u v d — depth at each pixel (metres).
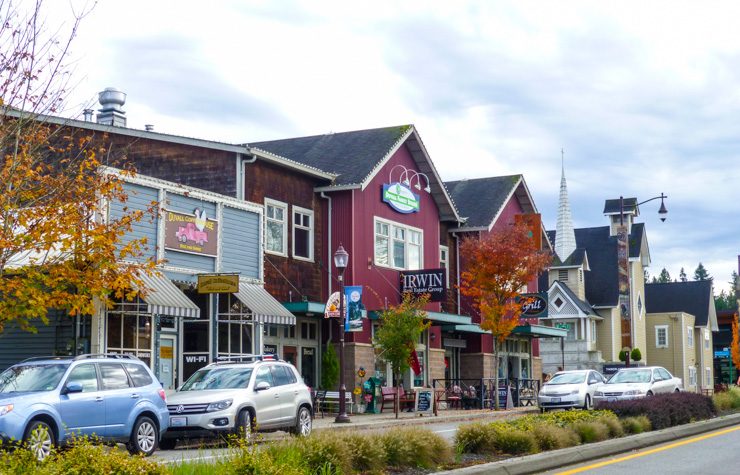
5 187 16.28
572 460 15.11
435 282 37.66
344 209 35.66
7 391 16.28
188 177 31.77
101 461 9.20
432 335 40.69
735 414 26.67
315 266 35.12
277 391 21.17
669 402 22.31
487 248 38.25
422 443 13.60
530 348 50.25
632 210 69.94
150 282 25.11
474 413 34.12
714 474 13.72
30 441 13.78
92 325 23.97
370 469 12.72
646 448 17.91
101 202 23.62
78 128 22.50
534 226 44.75
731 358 81.50
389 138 38.38
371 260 36.41
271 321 28.95
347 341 35.16
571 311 61.66
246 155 31.38
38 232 15.73
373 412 34.66
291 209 33.91
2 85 16.20
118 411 17.14
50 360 17.05
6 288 15.75
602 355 66.06
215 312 27.92
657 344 71.88
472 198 46.81
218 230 28.66
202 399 19.69
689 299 78.81
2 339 25.17
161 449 20.00
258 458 10.41
